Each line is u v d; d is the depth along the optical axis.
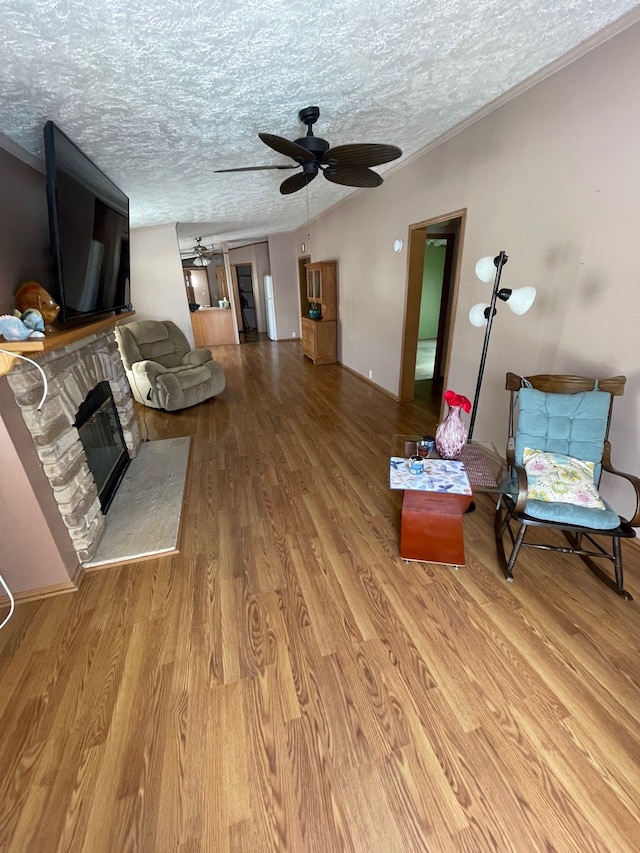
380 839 1.00
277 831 1.03
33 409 1.69
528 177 2.19
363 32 1.47
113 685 1.41
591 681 1.37
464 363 3.04
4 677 1.45
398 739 1.22
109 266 2.46
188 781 1.14
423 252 3.63
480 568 1.92
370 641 1.54
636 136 1.63
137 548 2.12
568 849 0.97
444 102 2.22
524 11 1.44
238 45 1.48
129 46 1.42
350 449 3.29
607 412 1.86
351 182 2.49
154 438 3.71
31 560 1.76
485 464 2.12
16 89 1.61
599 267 1.90
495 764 1.15
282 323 8.79
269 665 1.47
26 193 2.02
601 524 1.64
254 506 2.51
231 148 2.63
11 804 1.10
